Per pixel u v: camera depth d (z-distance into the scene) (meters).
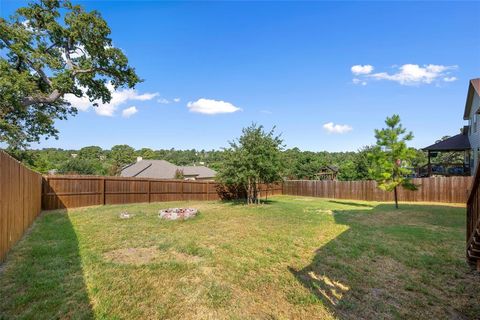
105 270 4.45
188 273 4.47
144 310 3.27
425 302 3.87
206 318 3.19
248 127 15.27
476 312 3.63
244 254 5.64
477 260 4.87
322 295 3.96
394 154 13.72
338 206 15.30
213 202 17.36
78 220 9.28
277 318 3.30
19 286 3.75
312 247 6.31
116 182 15.01
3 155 4.79
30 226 8.08
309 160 35.88
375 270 4.98
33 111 17.34
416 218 10.72
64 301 3.37
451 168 19.89
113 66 18.59
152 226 8.36
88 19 16.48
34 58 14.98
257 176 15.04
